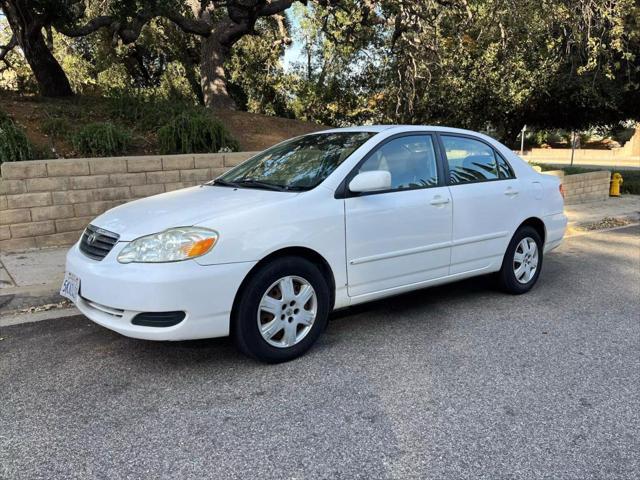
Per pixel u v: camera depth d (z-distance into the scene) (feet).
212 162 26.63
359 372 12.40
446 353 13.57
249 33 51.78
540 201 18.74
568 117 59.26
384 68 62.85
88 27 38.04
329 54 71.41
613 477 8.67
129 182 24.63
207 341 14.15
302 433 9.85
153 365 12.69
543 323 15.90
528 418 10.46
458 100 51.44
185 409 10.66
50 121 28.78
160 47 73.36
